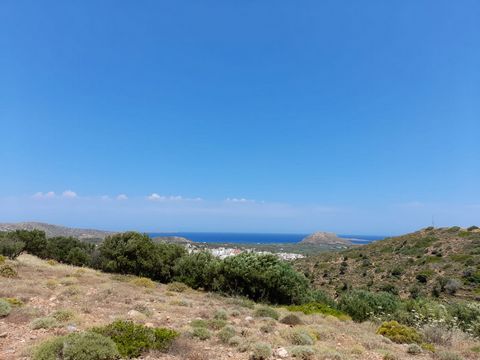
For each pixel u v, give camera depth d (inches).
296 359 356.5
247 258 938.1
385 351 419.8
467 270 1626.5
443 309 707.4
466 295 1416.1
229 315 570.3
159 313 539.5
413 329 566.6
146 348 339.9
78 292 634.2
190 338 401.4
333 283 1950.1
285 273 905.5
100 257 1204.5
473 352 474.0
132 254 1120.2
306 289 951.0
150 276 1104.8
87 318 451.5
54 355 290.2
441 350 462.3
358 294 858.8
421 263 1915.6
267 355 351.9
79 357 282.2
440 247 2092.8
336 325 605.0
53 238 1427.2
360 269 2101.4
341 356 371.2
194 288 997.8
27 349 311.4
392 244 2433.6
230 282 915.4
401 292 1626.5
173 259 1121.4
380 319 703.1
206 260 1033.5
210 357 341.4
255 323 524.4
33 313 442.9
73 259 1261.1
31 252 1331.2
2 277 727.1
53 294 609.9
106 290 673.0
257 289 888.3
